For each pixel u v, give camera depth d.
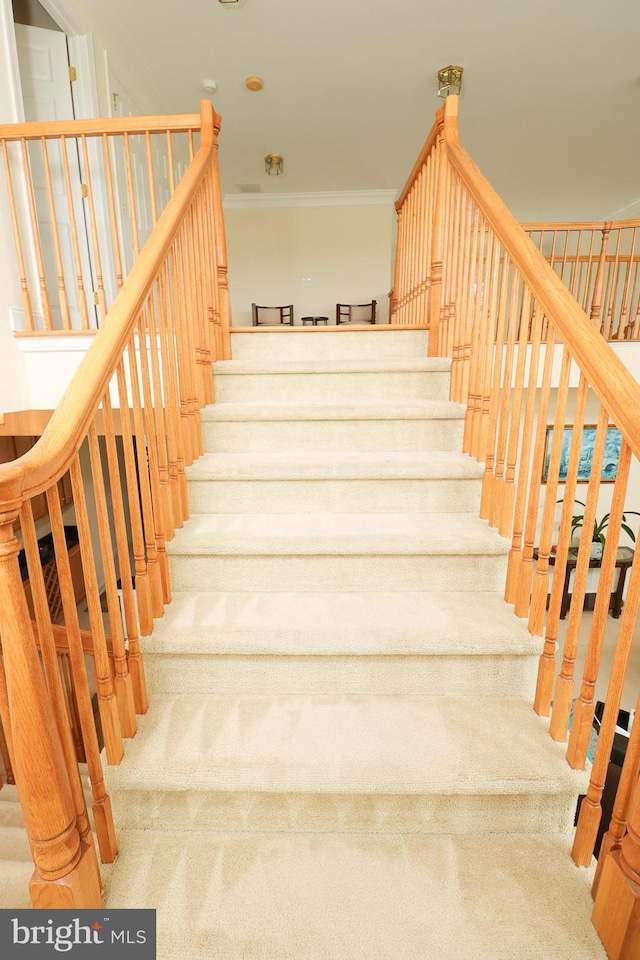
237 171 5.60
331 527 1.72
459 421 2.06
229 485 1.87
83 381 1.05
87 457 4.74
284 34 3.44
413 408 2.03
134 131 2.12
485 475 1.77
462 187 2.01
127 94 3.73
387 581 1.65
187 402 1.84
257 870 1.09
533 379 1.38
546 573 1.34
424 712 1.35
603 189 6.12
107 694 1.14
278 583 1.66
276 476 1.83
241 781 1.14
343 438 2.08
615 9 3.18
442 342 2.42
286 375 2.27
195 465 1.84
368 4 3.15
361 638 1.37
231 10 3.21
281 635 1.39
